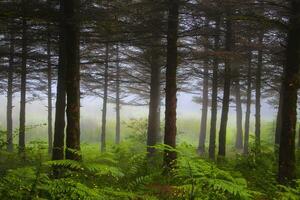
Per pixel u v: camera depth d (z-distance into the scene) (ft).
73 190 17.84
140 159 35.45
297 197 25.89
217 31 61.21
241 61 72.18
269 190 35.65
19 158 51.47
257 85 95.09
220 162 58.34
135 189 22.40
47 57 68.64
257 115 96.53
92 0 47.11
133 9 55.36
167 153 48.03
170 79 53.57
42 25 55.16
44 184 18.53
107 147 58.49
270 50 76.89
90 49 80.64
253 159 52.60
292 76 40.57
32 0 46.03
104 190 19.27
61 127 57.47
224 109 74.02
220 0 48.62
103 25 46.73
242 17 40.70
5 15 39.01
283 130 41.11
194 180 19.04
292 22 40.04
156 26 52.90
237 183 19.86
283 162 40.86
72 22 42.88
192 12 55.42
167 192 26.84
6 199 17.49
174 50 53.72
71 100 44.16
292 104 40.78
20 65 88.07
